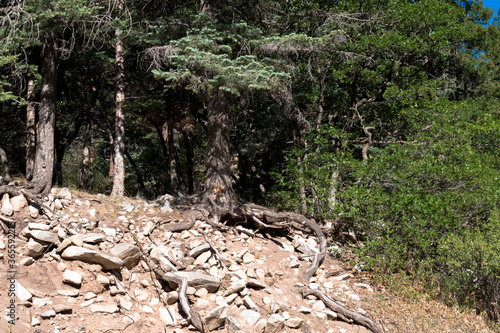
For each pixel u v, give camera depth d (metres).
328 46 11.18
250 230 10.21
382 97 14.28
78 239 7.31
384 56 13.80
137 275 7.49
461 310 8.91
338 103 15.17
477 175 10.80
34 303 5.92
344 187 11.92
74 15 8.66
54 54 9.80
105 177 18.67
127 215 9.31
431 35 13.05
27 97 10.52
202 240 9.05
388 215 10.59
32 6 8.39
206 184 10.70
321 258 9.99
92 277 6.85
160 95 11.90
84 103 13.90
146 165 19.36
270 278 8.58
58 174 13.10
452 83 17.36
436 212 10.07
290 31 13.38
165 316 6.73
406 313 8.39
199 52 8.57
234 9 11.42
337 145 14.16
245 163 17.72
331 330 7.46
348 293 8.89
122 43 11.29
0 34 8.41
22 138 14.30
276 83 9.62
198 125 18.77
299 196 12.37
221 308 6.64
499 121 12.38
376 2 13.61
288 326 7.20
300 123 13.43
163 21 10.64
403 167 11.34
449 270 9.55
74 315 6.08
